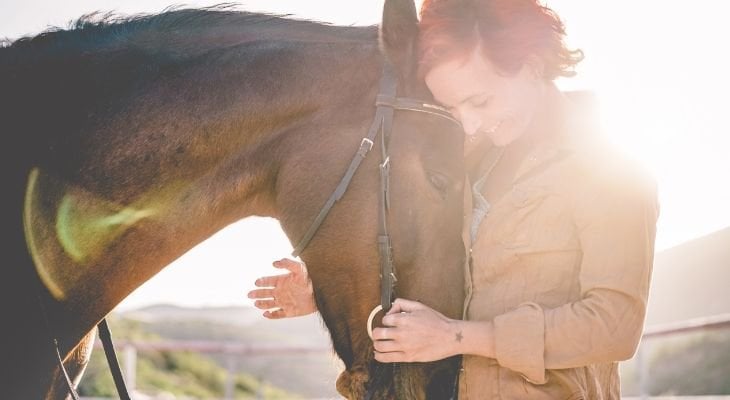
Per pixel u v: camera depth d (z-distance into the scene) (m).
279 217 2.46
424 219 2.35
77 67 2.40
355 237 2.37
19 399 2.23
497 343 2.16
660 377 16.27
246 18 2.61
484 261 2.28
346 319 2.42
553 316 2.15
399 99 2.40
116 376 2.60
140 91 2.40
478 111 2.22
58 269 2.33
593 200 2.17
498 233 2.27
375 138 2.39
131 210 2.37
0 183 2.26
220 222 2.50
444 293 2.33
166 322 36.81
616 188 2.16
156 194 2.38
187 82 2.43
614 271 2.14
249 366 24.27
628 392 10.77
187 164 2.40
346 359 2.44
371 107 2.44
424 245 2.34
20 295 2.25
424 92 2.42
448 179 2.38
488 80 2.19
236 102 2.43
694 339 17.75
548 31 2.20
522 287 2.23
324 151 2.42
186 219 2.42
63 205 2.31
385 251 2.33
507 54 2.15
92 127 2.35
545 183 2.23
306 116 2.47
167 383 18.44
